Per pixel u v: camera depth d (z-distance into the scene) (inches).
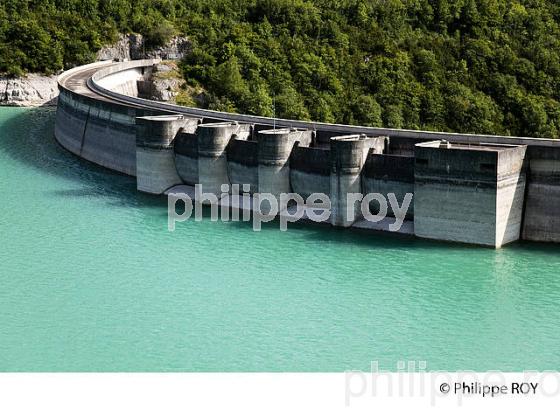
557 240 3280.0
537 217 3309.5
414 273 3056.1
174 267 3176.7
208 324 2694.4
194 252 3331.7
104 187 4419.3
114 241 3474.4
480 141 3563.0
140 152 4271.7
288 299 2869.1
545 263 3105.3
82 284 3026.6
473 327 2640.3
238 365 2422.5
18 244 3444.9
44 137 5935.0
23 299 2903.5
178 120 4227.4
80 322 2726.4
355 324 2679.6
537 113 6417.3
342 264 3164.4
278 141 3737.7
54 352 2516.0
